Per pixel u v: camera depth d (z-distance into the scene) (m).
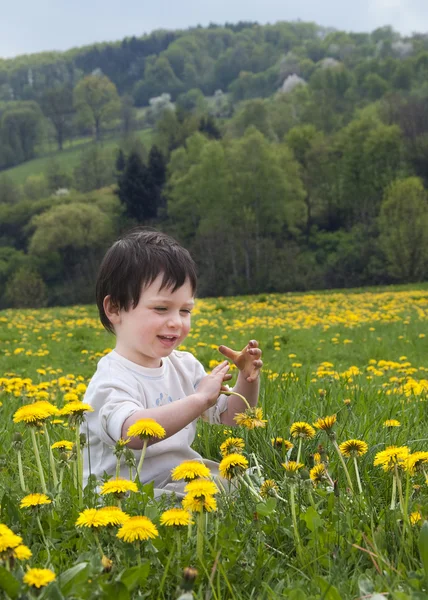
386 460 2.30
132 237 2.95
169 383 2.98
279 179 69.75
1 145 146.25
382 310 19.30
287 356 10.70
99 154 120.94
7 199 111.69
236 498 2.50
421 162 81.50
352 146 77.12
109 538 2.08
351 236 72.00
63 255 81.38
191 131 109.00
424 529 1.91
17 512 2.30
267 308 21.84
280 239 72.19
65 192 108.19
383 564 1.95
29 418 2.42
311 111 106.00
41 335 15.08
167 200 84.00
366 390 4.98
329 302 24.52
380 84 119.25
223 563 1.95
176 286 2.84
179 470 1.99
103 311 2.98
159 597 1.79
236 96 194.00
